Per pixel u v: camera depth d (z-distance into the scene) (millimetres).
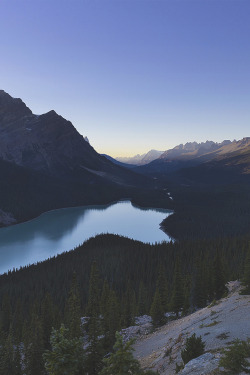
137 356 35156
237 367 14539
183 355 20828
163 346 33500
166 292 70625
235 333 23156
